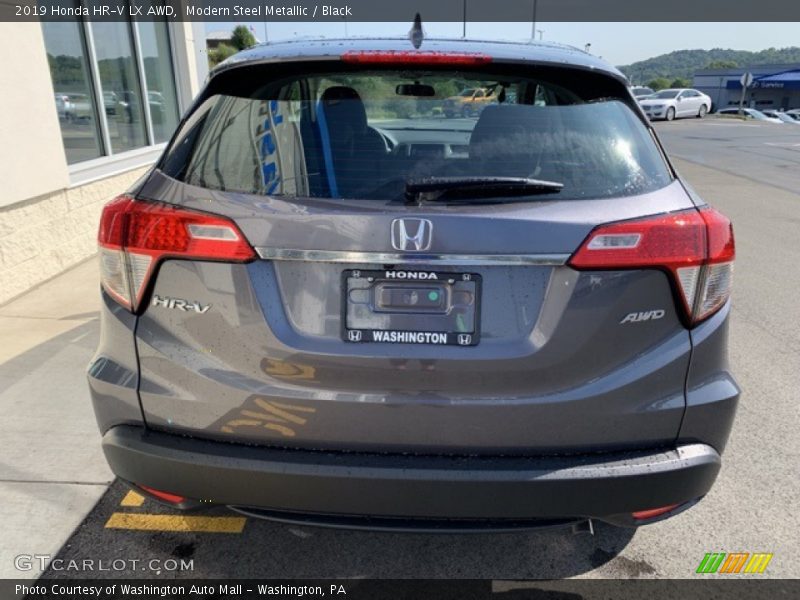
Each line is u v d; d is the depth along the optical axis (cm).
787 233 736
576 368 172
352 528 183
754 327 450
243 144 188
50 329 420
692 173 1248
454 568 227
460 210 168
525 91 203
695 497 187
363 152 183
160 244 173
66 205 552
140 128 756
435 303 169
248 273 170
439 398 172
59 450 288
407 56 192
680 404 179
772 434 312
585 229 167
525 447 176
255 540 239
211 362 176
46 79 509
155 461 180
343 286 169
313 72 198
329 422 175
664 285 172
